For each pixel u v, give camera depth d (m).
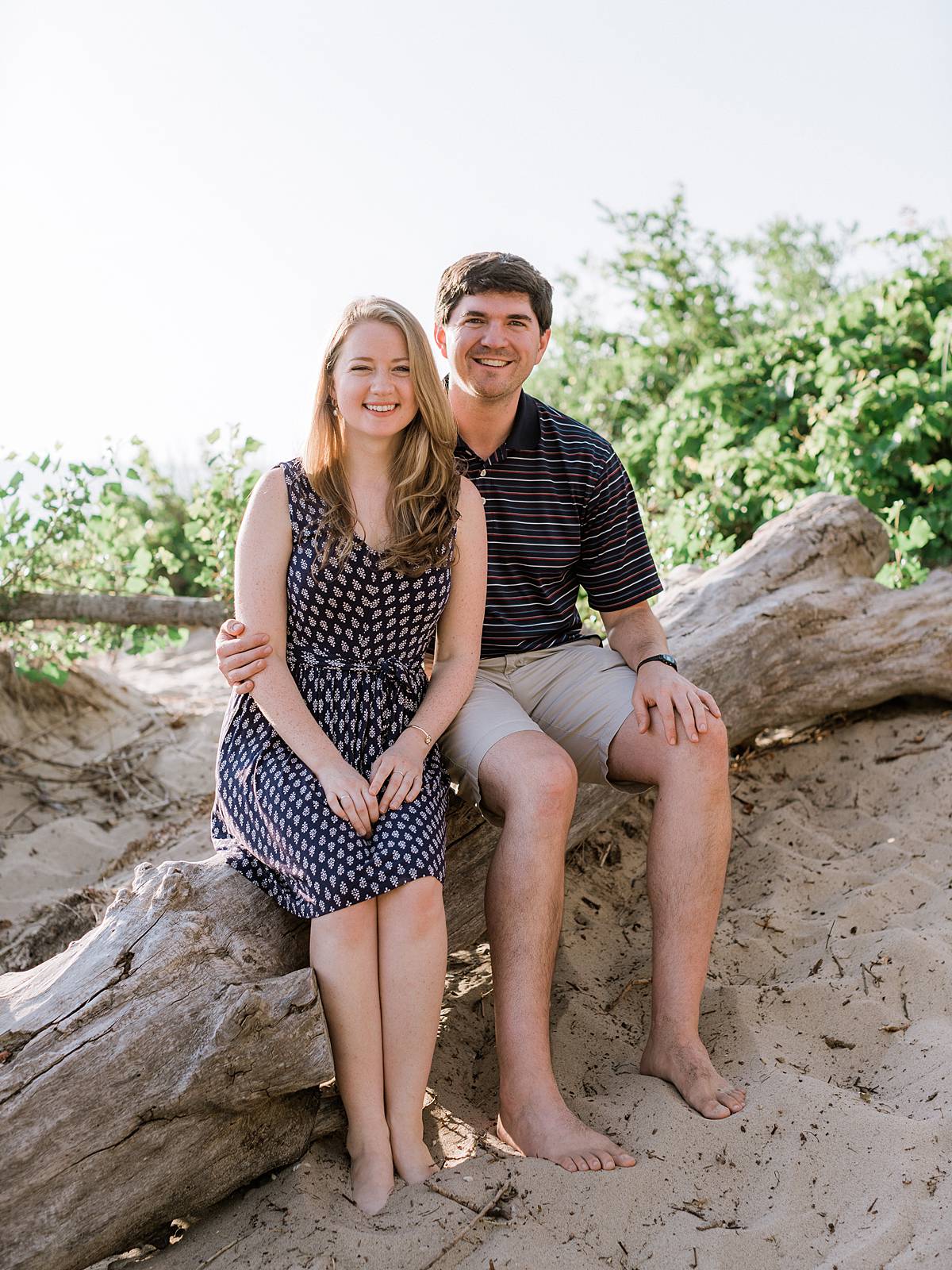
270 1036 2.17
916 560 4.96
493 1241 2.05
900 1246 2.06
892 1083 2.56
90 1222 2.08
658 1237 2.11
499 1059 2.42
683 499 6.03
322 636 2.60
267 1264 2.04
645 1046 2.70
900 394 5.79
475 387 2.86
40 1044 2.12
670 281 8.80
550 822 2.47
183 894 2.40
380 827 2.38
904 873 3.41
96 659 8.02
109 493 5.25
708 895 2.58
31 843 4.46
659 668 2.82
